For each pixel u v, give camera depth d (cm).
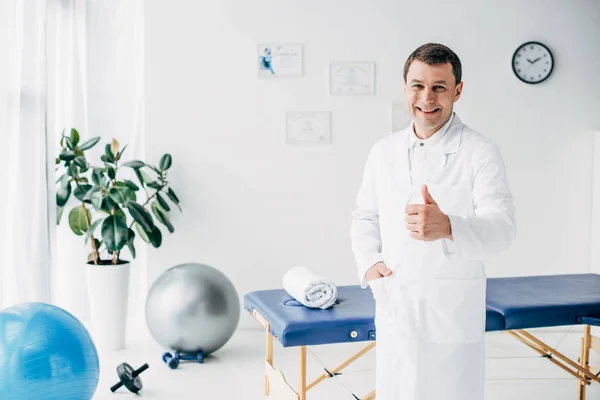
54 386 261
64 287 452
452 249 174
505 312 278
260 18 455
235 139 461
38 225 348
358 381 366
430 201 166
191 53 456
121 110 468
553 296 299
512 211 181
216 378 366
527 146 461
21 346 257
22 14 340
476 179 188
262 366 388
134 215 406
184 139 460
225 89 458
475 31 455
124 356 407
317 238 465
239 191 462
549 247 466
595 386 358
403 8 454
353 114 459
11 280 338
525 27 455
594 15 456
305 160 462
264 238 465
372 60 456
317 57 456
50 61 381
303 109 459
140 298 484
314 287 282
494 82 457
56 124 438
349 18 454
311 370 385
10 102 329
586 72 459
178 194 462
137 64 469
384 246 204
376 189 209
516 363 397
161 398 336
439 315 188
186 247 464
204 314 378
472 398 190
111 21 462
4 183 325
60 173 441
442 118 191
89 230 408
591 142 461
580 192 464
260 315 290
